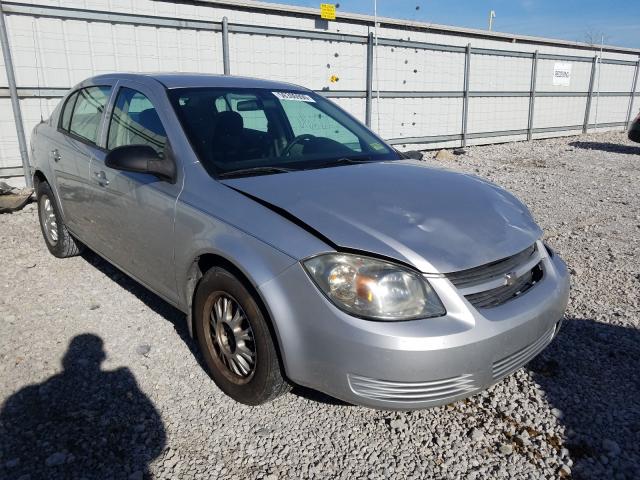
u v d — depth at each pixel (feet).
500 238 8.29
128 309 12.55
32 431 8.30
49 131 14.93
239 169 9.62
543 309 8.23
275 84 12.94
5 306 12.62
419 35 40.34
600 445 8.27
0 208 20.63
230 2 29.55
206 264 9.32
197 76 12.01
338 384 7.38
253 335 8.27
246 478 7.49
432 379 7.11
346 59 36.04
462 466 7.83
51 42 24.61
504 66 48.70
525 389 9.66
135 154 9.41
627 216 22.58
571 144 51.21
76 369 10.02
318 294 7.32
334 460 7.88
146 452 7.95
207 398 9.23
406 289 7.22
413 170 10.50
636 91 67.46
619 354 10.91
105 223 11.92
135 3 26.53
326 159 10.74
